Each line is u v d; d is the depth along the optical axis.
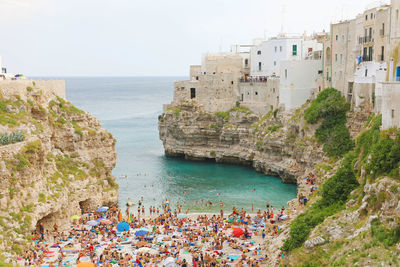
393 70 46.69
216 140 111.75
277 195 80.81
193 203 77.44
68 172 68.62
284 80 96.31
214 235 59.72
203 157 110.88
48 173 63.12
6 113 61.75
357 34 75.81
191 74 134.62
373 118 58.00
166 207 74.12
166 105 121.19
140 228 62.28
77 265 46.09
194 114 112.06
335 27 83.81
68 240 57.88
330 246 39.72
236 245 54.81
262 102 108.06
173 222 65.88
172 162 110.81
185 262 48.75
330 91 84.38
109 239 59.25
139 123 191.75
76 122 76.06
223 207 74.94
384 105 42.81
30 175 55.97
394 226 34.88
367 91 71.69
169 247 55.59
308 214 49.47
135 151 126.19
